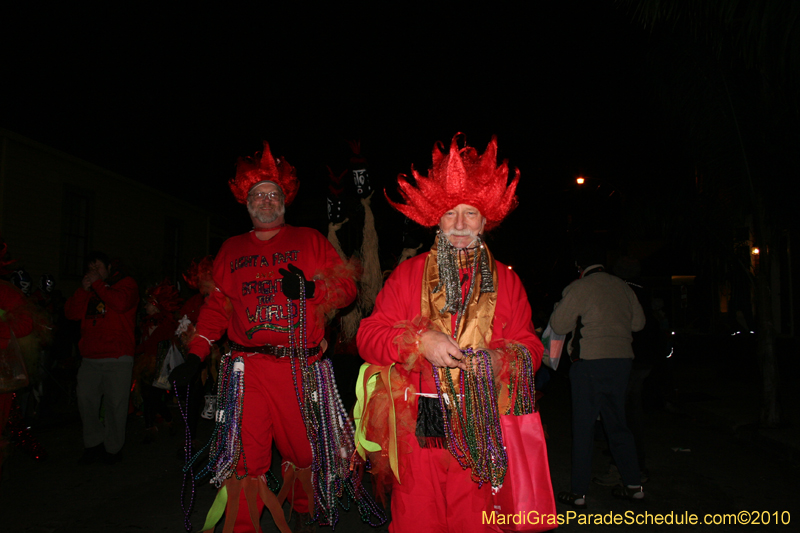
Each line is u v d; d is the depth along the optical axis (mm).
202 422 8055
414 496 2289
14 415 5305
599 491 4836
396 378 2387
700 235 7867
